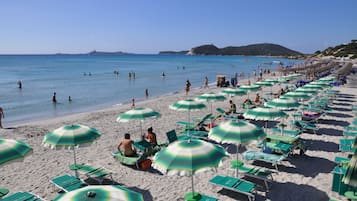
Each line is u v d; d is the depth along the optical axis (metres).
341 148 9.58
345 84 30.47
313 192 7.48
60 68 81.00
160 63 118.56
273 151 9.35
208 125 13.82
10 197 6.34
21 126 16.12
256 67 92.25
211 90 31.77
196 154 5.42
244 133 6.96
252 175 7.69
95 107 23.70
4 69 75.75
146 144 9.47
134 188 7.95
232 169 8.91
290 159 9.70
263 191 7.59
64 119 17.92
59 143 6.96
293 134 11.25
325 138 11.98
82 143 7.05
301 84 28.83
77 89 35.22
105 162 9.84
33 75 56.53
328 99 19.14
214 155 5.53
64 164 9.80
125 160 9.30
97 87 37.25
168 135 10.76
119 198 3.89
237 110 18.56
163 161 5.45
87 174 7.87
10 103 25.64
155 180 8.42
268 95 25.89
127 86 38.38
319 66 52.12
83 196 3.86
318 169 8.89
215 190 7.70
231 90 15.93
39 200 6.29
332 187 7.48
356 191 6.83
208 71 69.88
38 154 10.80
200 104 11.87
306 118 14.23
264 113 9.31
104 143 12.02
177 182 8.27
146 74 59.12
